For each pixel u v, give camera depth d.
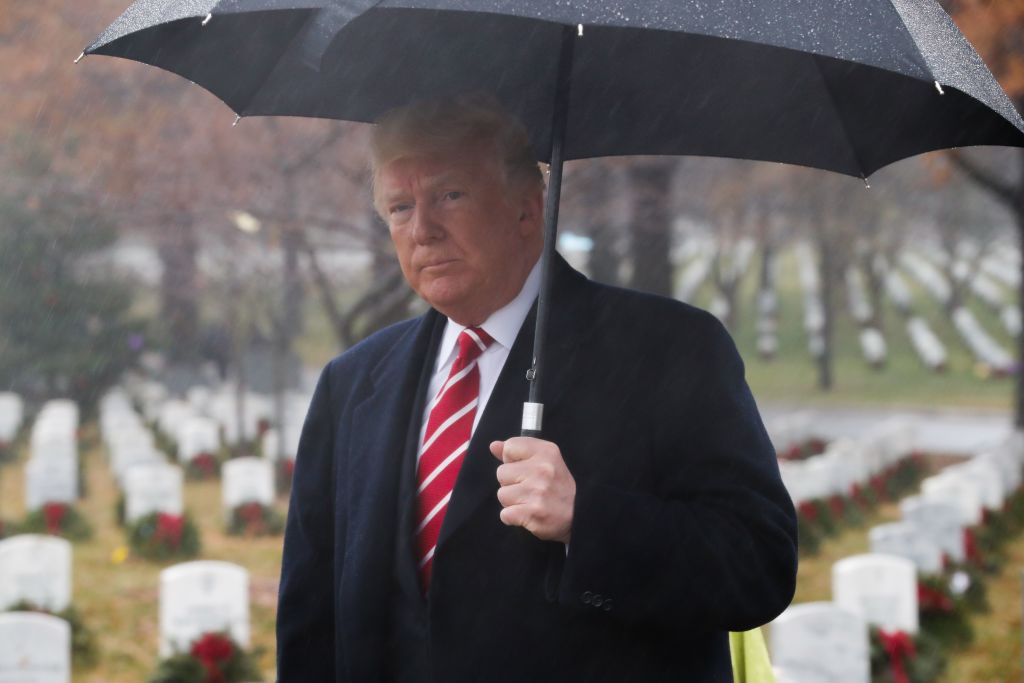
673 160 21.12
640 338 4.87
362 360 5.51
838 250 52.56
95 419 47.03
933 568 20.31
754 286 110.62
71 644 18.03
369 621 4.92
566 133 5.44
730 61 4.91
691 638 4.79
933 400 62.97
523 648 4.65
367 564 4.95
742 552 4.43
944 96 4.61
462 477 4.75
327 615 5.38
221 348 53.78
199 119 19.00
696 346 4.81
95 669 17.50
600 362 4.86
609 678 4.63
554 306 5.00
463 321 5.02
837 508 29.11
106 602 21.03
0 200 38.19
